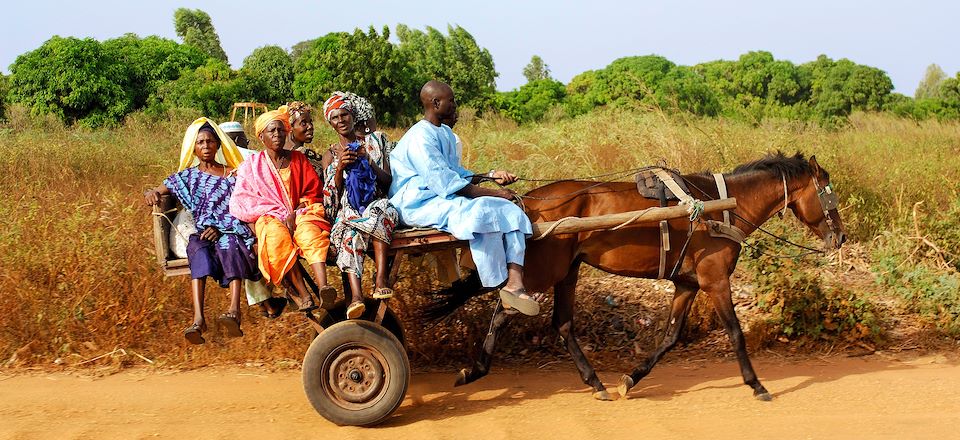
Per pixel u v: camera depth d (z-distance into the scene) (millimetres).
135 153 13742
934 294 8117
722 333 7965
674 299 6676
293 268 5781
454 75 31234
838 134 15719
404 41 43375
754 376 6273
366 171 5691
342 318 6172
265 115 5883
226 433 5492
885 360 7316
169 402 6164
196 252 5785
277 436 5449
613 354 7586
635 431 5504
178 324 7520
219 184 5980
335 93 5883
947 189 10914
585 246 6270
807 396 6285
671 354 7633
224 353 7285
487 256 5723
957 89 35812
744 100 32219
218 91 24891
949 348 7590
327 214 5840
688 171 10914
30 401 6121
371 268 7633
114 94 23891
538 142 14195
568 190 6297
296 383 6695
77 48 23609
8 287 7363
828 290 8086
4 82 24922
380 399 5641
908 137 16672
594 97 30094
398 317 7141
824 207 6797
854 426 5543
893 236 9359
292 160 5922
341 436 5473
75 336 7332
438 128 5973
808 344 7652
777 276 7867
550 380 6879
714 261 6375
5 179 11062
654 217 6016
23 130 18891
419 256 6688
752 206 6695
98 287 7449
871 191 10766
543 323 7773
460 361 7496
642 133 12344
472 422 5730
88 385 6559
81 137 16000
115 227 7945
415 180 5844
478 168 10289
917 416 5742
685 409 6023
